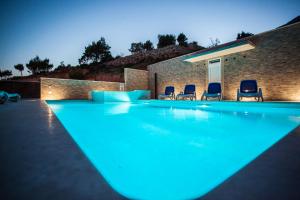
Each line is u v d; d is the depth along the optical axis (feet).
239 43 24.99
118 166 4.47
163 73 43.68
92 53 113.60
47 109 16.38
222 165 4.48
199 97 35.53
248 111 19.42
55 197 2.51
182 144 6.56
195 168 4.29
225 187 2.87
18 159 3.89
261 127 9.95
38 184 2.85
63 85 42.19
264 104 18.81
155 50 104.83
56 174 3.20
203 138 7.47
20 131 6.65
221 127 10.04
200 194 3.05
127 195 3.07
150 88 47.83
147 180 3.67
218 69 32.19
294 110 16.78
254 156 5.17
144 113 17.70
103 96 37.45
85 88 44.93
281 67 24.57
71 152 4.35
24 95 49.24
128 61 101.35
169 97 38.42
